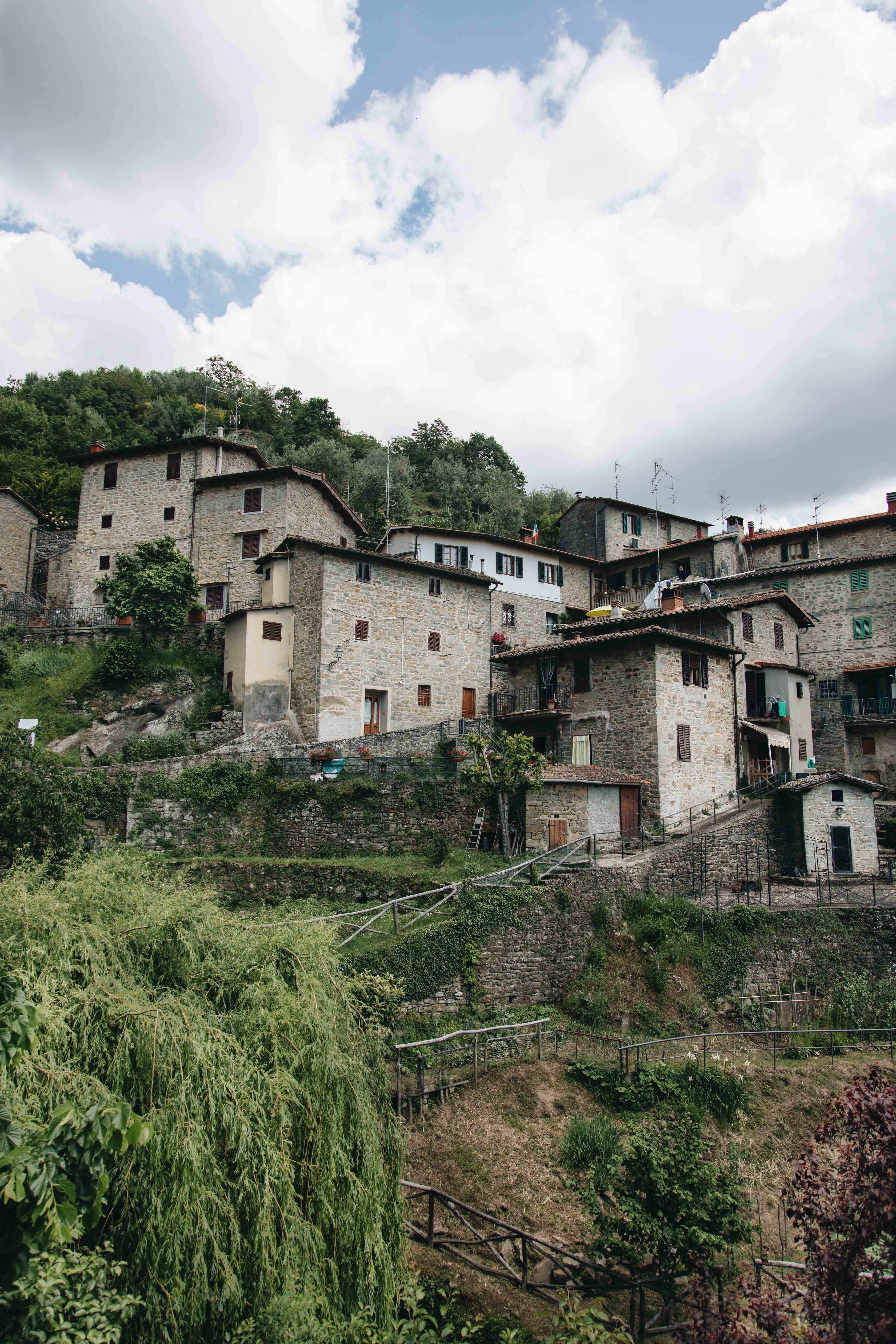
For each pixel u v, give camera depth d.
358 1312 7.96
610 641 26.42
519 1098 14.34
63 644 31.27
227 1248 7.41
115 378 69.56
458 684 31.17
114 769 22.12
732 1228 9.20
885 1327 5.85
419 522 55.66
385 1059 14.54
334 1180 8.67
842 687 35.47
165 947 9.50
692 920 19.62
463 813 22.64
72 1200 5.21
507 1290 10.33
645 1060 15.65
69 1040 7.66
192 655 30.50
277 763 23.69
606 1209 11.79
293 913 11.82
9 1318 5.30
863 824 25.44
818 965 20.06
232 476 35.03
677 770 25.58
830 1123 6.92
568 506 69.25
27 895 9.06
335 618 28.14
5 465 47.97
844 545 39.44
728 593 39.53
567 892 18.77
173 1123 7.44
